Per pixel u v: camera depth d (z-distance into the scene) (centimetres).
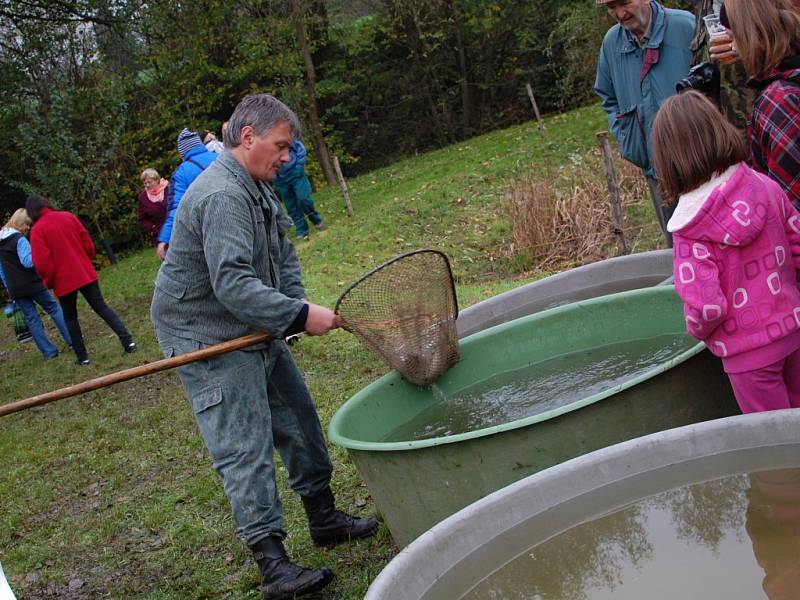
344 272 1006
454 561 221
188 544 435
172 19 2058
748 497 218
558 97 2205
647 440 236
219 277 312
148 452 605
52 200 1900
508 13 2233
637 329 415
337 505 417
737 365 274
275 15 2075
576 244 883
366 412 373
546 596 200
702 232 266
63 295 920
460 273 912
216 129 2109
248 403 328
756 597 186
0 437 744
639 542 213
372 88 2305
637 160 496
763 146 285
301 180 1208
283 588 324
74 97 1970
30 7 1980
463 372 415
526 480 234
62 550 469
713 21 336
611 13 468
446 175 1458
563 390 383
